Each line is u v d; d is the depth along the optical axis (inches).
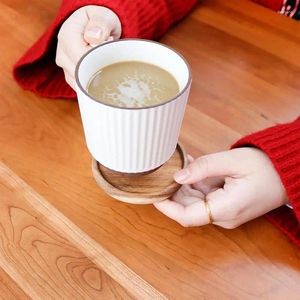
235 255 19.2
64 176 21.3
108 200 20.6
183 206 19.8
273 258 19.2
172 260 18.9
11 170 21.3
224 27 28.8
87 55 17.6
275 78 25.9
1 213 19.9
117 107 16.3
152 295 17.9
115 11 25.4
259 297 18.1
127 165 18.7
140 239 19.5
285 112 24.2
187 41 27.8
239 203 19.3
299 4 34.0
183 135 22.8
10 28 28.5
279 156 19.5
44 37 25.9
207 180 21.1
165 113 16.8
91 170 21.5
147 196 19.4
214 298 18.0
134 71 18.3
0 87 24.9
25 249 18.9
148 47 18.3
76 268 18.5
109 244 19.2
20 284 18.0
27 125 23.2
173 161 20.8
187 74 17.4
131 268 18.6
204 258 19.1
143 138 17.5
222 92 25.0
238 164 19.7
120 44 18.2
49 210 20.1
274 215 20.4
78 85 16.8
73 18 25.5
